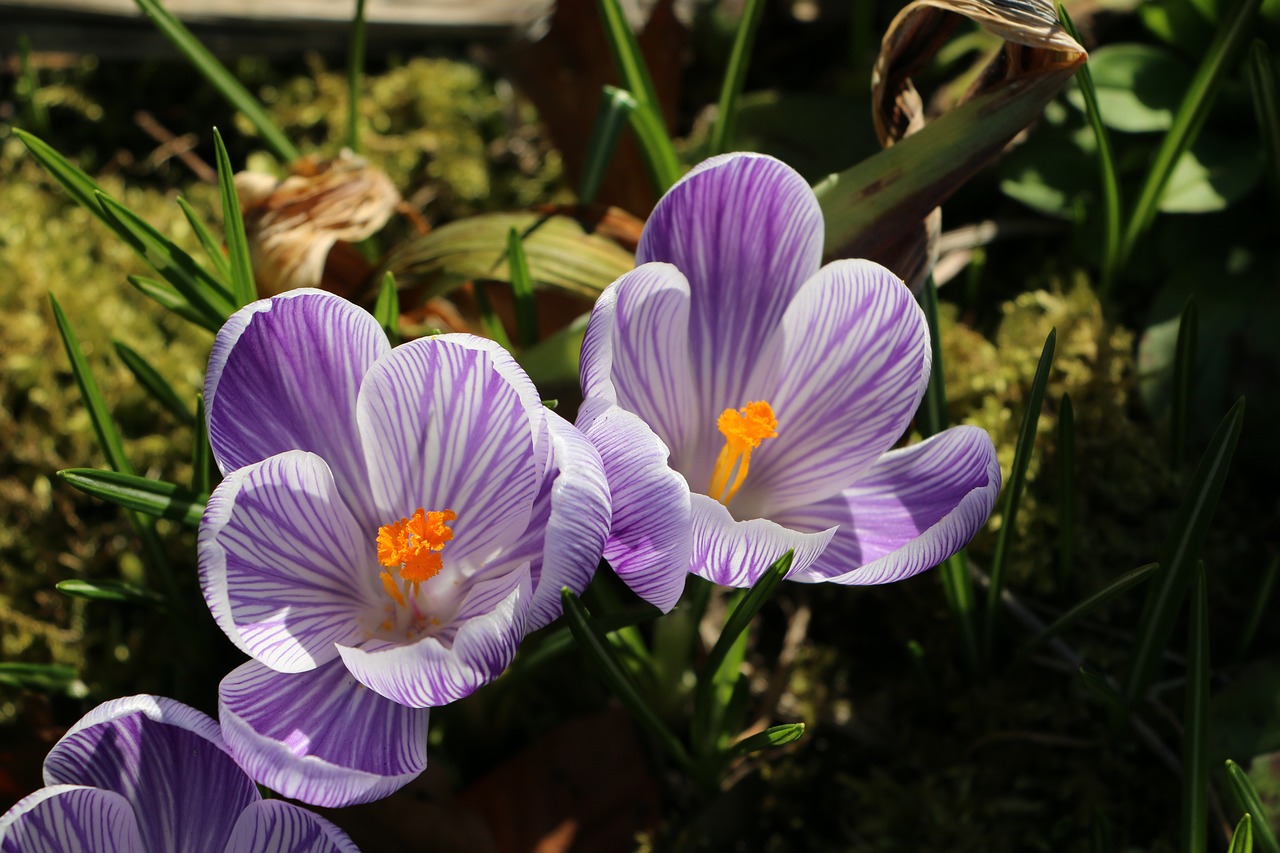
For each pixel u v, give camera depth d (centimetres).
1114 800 32
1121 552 34
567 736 32
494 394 27
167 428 36
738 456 29
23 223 39
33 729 33
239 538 26
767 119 38
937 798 32
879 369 29
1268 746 31
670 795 33
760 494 30
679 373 29
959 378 36
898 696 34
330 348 27
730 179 28
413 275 33
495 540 27
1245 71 35
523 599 25
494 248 32
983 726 33
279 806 26
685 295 28
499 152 42
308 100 42
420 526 27
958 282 38
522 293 32
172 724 26
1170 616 30
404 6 41
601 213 33
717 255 29
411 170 41
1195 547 29
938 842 32
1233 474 35
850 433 29
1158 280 36
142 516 31
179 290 31
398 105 42
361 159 34
